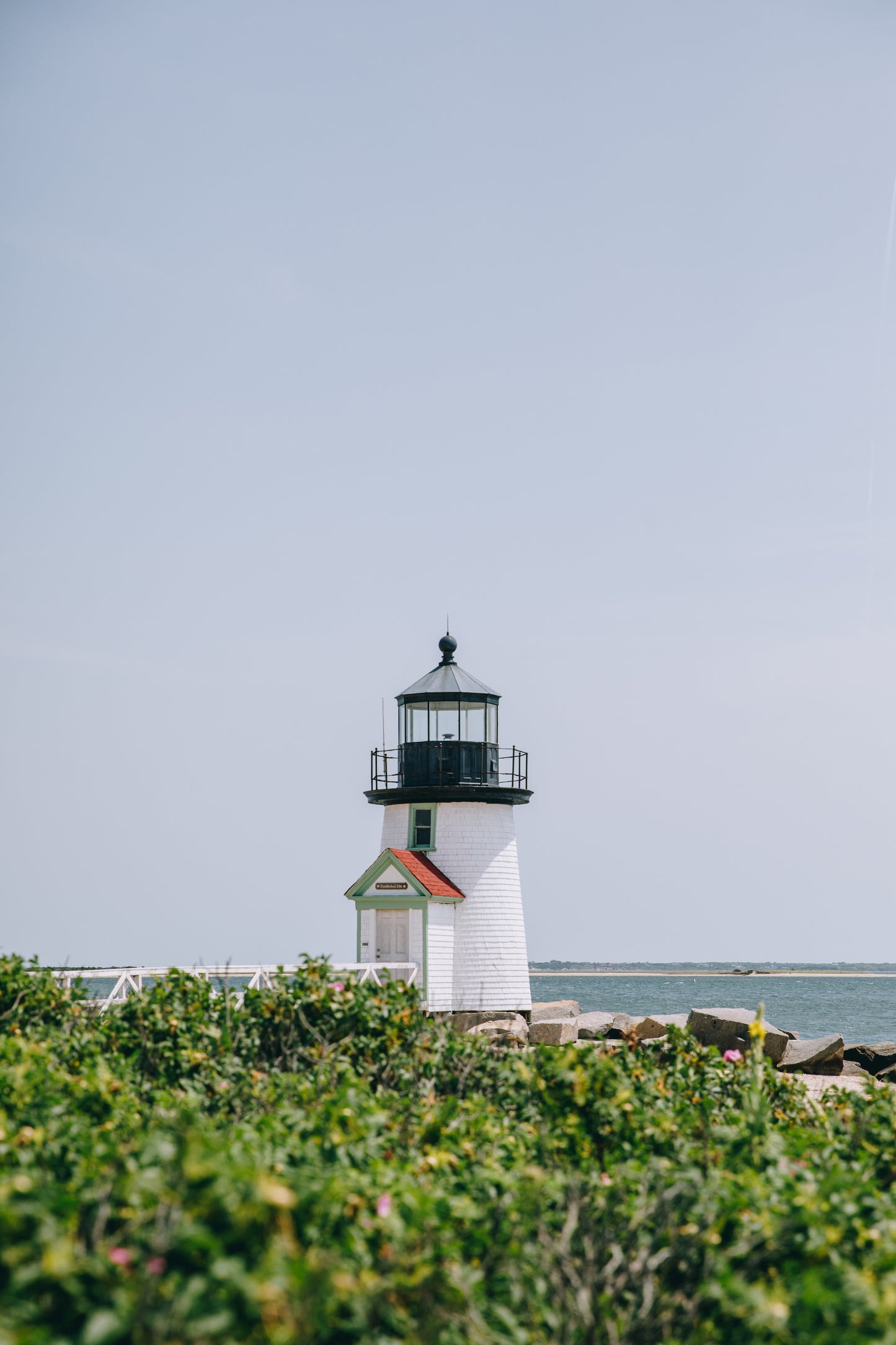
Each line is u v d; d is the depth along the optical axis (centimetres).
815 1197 806
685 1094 1303
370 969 3031
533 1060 1229
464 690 3462
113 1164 749
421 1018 1414
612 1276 734
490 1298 732
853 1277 691
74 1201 667
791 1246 764
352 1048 1327
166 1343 538
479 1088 1320
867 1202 827
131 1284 583
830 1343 639
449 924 3319
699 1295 689
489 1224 787
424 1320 621
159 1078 1241
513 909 3438
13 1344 534
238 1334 573
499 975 3344
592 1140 1038
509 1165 951
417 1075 1295
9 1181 702
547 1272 718
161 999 1374
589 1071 1093
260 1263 611
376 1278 659
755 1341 669
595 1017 3588
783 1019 8425
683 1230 793
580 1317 683
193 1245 601
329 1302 596
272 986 1453
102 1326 535
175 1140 752
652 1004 11000
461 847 3397
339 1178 751
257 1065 1320
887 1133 1057
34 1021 1412
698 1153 979
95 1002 1677
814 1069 3008
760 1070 1307
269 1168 761
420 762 3447
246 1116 1052
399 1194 766
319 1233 689
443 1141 1002
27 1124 879
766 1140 1017
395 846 3488
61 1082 1030
